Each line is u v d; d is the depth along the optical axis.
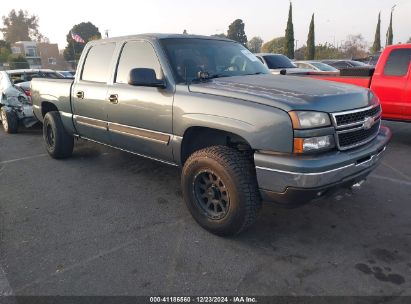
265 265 2.96
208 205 3.45
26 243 3.37
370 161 3.22
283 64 12.27
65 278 2.83
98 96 4.59
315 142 2.82
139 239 3.40
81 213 3.99
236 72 4.17
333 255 3.08
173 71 3.73
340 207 3.99
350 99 3.14
